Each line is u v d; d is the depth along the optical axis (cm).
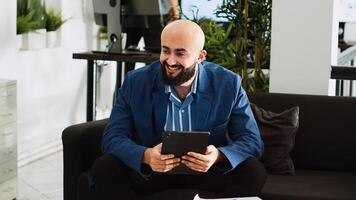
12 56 457
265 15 350
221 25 372
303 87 346
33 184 423
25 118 501
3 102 361
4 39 445
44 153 509
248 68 363
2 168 365
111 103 626
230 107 261
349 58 385
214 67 270
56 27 529
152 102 259
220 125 260
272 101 318
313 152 307
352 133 304
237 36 358
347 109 308
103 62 594
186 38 240
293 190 262
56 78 545
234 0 354
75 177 277
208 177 254
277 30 345
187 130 258
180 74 243
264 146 295
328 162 306
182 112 258
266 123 302
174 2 420
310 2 336
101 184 243
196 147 226
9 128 370
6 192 372
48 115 538
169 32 242
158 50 440
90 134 282
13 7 451
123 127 260
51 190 409
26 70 497
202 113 258
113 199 243
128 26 442
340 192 260
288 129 299
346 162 304
